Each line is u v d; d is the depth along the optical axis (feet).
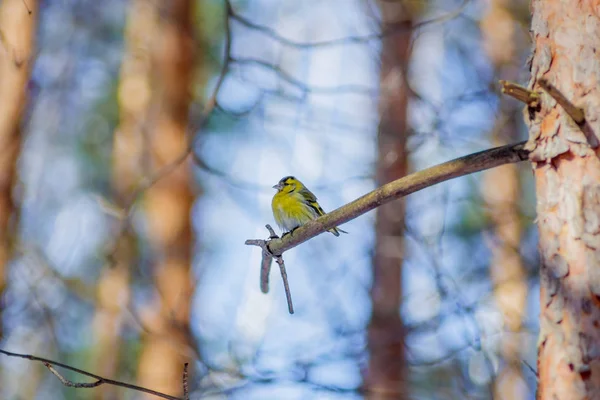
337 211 22.16
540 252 17.72
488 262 53.98
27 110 54.39
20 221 57.47
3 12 50.47
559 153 17.26
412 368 49.29
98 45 72.13
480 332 43.21
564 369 16.57
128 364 58.34
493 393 44.14
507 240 52.60
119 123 66.49
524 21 56.80
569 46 17.61
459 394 47.19
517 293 50.14
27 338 59.47
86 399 58.80
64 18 68.44
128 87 64.69
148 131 57.98
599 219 16.61
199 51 61.16
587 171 16.90
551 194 17.46
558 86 17.60
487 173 55.77
